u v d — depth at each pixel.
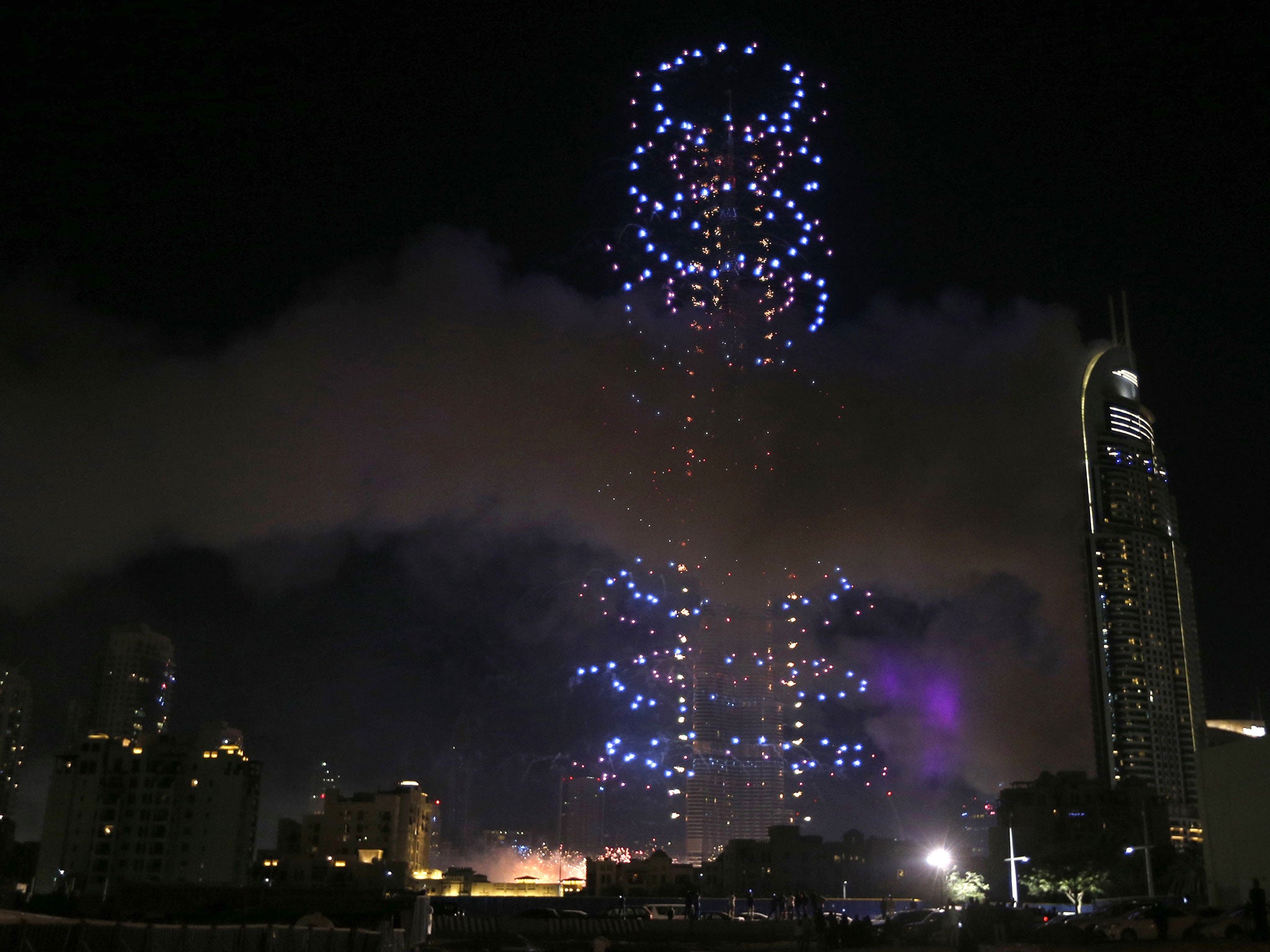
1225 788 63.69
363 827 189.25
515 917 82.62
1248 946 38.84
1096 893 136.88
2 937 16.42
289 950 28.03
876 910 117.81
